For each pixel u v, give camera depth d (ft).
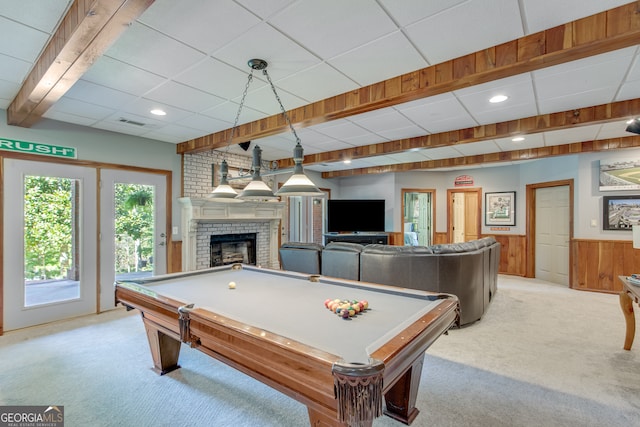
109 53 7.16
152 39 6.61
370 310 6.18
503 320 12.23
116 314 12.82
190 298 7.10
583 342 10.09
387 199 24.97
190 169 16.35
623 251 16.02
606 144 15.07
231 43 6.79
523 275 21.20
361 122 12.60
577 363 8.66
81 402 6.90
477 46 6.91
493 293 15.02
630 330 9.35
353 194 26.76
